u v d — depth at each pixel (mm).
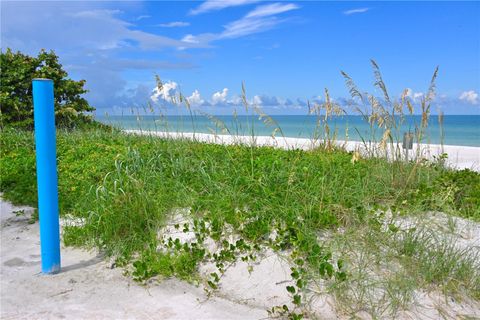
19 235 5754
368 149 7438
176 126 10102
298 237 4391
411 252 4348
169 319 3590
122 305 3822
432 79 6555
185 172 6863
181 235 5066
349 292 3850
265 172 6484
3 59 16875
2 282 4266
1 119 15750
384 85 6777
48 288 4137
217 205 5289
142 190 5688
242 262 4453
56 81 17469
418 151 6871
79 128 15789
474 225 5266
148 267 4527
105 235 5105
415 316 3600
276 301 3889
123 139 10891
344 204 5250
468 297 3883
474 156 13102
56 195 4445
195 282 4270
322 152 9203
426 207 5613
